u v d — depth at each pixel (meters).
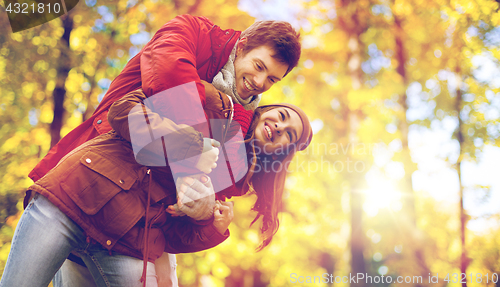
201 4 7.00
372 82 8.09
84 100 6.98
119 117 1.31
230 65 1.68
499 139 8.41
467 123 8.57
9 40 5.94
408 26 8.17
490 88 8.41
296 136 1.86
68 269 1.68
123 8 6.68
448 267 8.80
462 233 8.73
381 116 7.85
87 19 6.33
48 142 7.64
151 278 1.40
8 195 7.11
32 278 1.24
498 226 8.88
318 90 8.34
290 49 1.68
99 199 1.29
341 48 8.23
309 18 8.25
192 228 1.58
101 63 6.88
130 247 1.36
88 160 1.33
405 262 8.10
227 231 1.66
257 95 1.85
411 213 7.99
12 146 7.54
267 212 2.00
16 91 6.59
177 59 1.37
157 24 6.91
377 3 8.04
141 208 1.38
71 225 1.29
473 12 7.91
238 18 7.09
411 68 8.37
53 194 1.26
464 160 8.38
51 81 6.61
